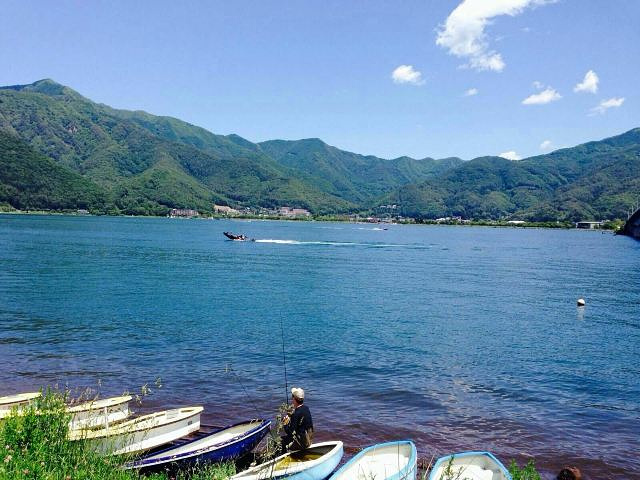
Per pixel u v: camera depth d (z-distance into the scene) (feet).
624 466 54.65
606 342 113.70
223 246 419.33
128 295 165.89
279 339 108.68
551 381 83.82
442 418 66.59
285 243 485.56
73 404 61.21
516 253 424.87
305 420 49.57
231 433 54.24
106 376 80.28
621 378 86.17
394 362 92.79
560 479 51.39
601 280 242.37
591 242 621.72
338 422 64.13
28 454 35.29
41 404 42.83
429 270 276.62
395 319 135.74
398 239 618.44
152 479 41.24
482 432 62.54
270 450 46.34
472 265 312.29
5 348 95.91
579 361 96.63
